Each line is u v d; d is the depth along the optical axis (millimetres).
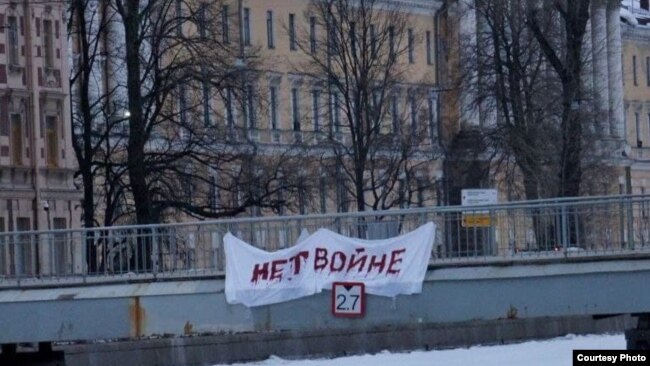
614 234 72875
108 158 112500
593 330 126062
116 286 80062
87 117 114250
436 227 75250
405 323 76750
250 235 77938
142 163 109375
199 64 111938
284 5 172625
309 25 172625
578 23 122688
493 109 135500
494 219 74375
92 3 126625
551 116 129375
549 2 127938
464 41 143500
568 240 73500
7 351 89312
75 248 80938
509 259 74188
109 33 127938
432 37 187625
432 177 168125
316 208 142500
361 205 144625
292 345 106188
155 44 111500
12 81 129125
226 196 120562
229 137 119375
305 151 150125
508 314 74375
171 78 110938
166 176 110750
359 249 76062
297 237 77125
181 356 98000
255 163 120438
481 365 101250
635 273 72500
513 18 131625
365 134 150000
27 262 81812
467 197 119312
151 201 109688
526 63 131000
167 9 113375
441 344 116250
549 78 130375
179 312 78812
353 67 148875
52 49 134125
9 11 129125
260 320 77688
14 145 129250
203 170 115688
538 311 73938
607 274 72750
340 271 76375
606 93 190125
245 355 102625
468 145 157625
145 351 96000
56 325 80812
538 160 127312
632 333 77188
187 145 111750
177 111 121125
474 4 136875
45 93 132625
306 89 172250
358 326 76812
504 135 131625
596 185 137500
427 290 75125
